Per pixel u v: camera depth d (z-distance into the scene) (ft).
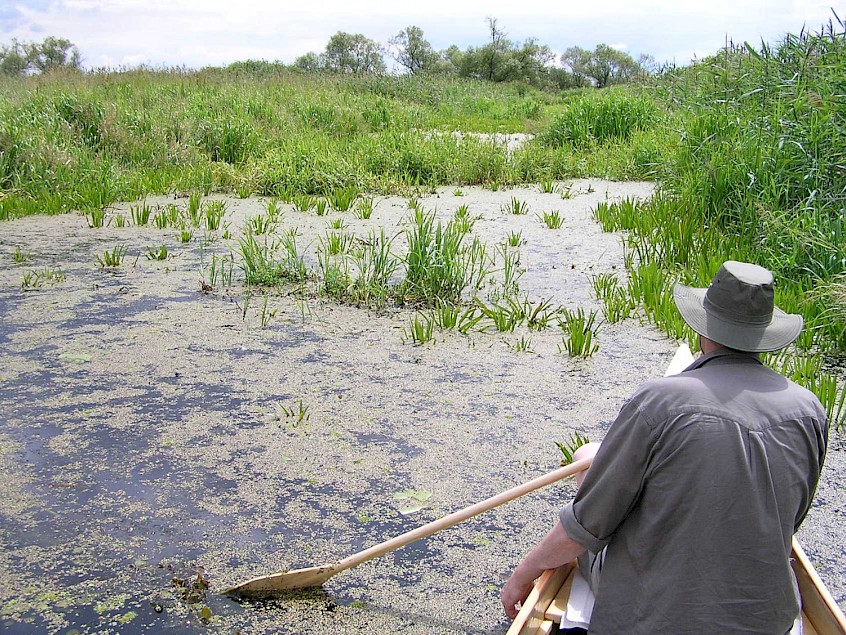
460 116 69.77
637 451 7.14
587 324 19.49
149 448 13.50
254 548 10.94
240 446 13.60
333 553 10.87
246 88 60.59
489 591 10.19
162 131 43.09
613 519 7.37
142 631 9.36
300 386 15.94
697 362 7.60
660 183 33.58
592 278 23.43
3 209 30.78
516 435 14.08
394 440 13.88
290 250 23.80
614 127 48.91
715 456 6.85
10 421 14.35
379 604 9.93
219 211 31.35
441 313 19.98
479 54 168.76
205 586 10.12
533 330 19.26
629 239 26.66
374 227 29.91
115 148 40.86
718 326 7.37
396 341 18.49
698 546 6.93
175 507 11.84
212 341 18.26
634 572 7.34
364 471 12.89
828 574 10.58
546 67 180.65
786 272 21.27
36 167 35.09
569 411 14.99
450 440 13.89
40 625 9.45
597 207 33.22
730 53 33.30
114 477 12.60
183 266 24.39
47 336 18.43
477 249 26.09
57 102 44.09
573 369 16.93
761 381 7.25
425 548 11.04
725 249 23.70
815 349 18.15
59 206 32.12
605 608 7.49
